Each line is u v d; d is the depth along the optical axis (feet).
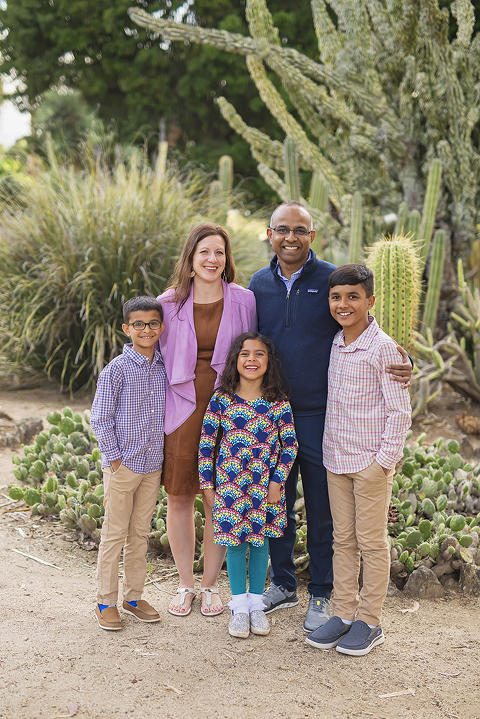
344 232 24.70
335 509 8.87
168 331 9.30
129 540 9.14
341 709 7.22
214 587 9.60
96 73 57.57
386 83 24.26
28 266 23.63
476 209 24.43
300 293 9.12
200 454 9.00
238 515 8.71
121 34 56.70
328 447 8.87
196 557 10.89
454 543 10.65
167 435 9.20
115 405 8.75
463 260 24.26
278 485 8.81
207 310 9.27
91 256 22.21
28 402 21.63
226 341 9.20
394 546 10.67
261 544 8.76
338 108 24.03
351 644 8.39
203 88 54.49
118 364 8.73
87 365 23.31
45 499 12.21
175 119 58.39
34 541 11.46
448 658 8.38
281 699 7.36
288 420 9.01
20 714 6.87
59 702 7.11
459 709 7.28
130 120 56.54
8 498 13.38
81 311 21.04
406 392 8.39
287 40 54.03
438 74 22.93
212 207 26.99
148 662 8.00
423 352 20.21
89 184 24.63
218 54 52.80
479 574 10.26
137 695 7.30
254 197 54.80
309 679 7.81
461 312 23.44
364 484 8.45
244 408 8.95
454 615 9.60
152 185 24.53
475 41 23.56
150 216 22.99
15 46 58.18
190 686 7.54
